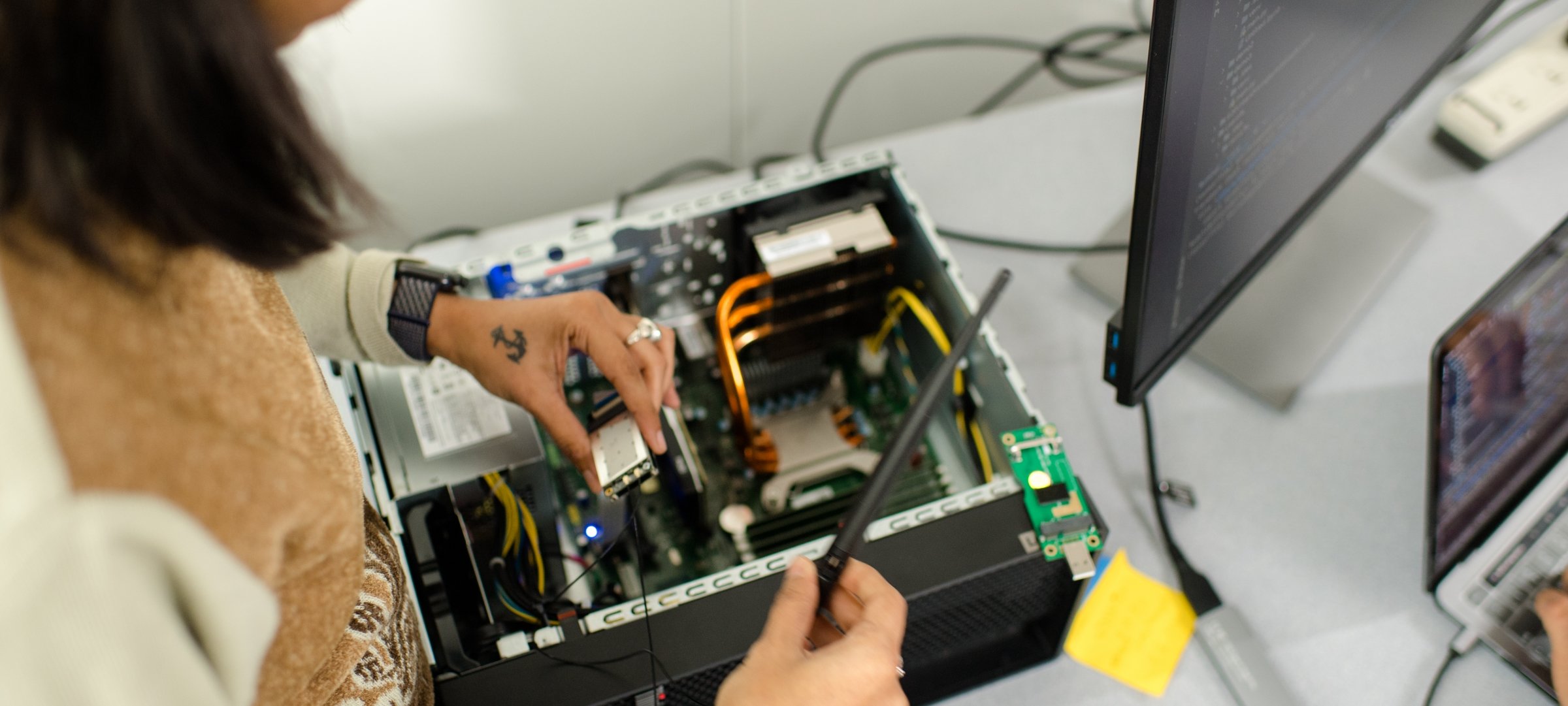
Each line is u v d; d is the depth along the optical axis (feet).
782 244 2.52
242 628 1.09
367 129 3.42
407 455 2.30
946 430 2.74
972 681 2.45
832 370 2.90
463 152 3.64
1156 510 2.69
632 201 3.32
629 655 1.97
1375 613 2.54
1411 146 3.32
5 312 0.92
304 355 1.49
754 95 3.83
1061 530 2.10
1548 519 2.43
